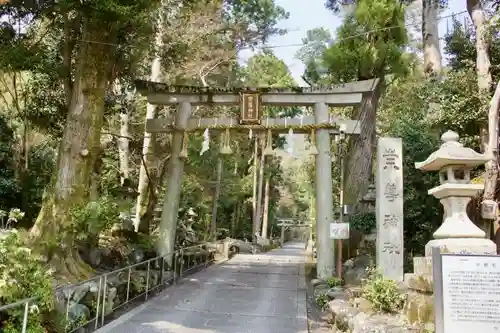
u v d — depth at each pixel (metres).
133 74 13.01
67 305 6.34
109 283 8.33
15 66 9.19
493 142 8.55
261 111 13.57
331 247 12.95
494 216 8.32
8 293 4.96
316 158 13.53
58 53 11.27
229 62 20.08
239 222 32.09
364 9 14.48
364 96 14.03
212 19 16.02
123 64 10.83
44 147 15.24
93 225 8.47
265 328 7.82
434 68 13.03
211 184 25.30
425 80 13.39
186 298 10.23
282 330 7.72
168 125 14.22
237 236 31.44
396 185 10.77
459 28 12.23
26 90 12.44
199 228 23.67
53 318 6.08
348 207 14.45
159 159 16.75
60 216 8.48
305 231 49.56
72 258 8.57
